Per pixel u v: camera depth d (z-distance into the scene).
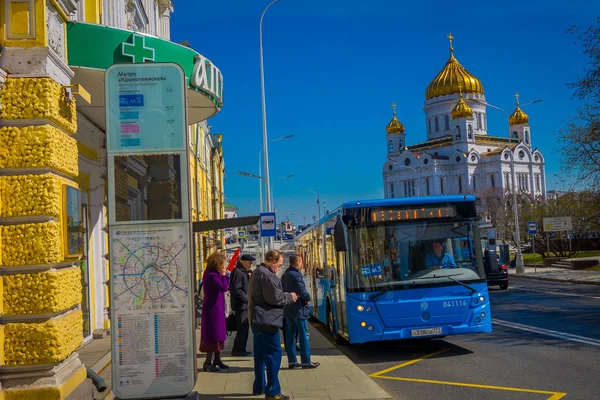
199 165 31.78
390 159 136.50
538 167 128.00
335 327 13.38
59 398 6.20
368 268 11.41
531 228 40.66
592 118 29.97
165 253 6.41
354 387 8.62
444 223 11.62
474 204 11.73
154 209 6.44
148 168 6.49
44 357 6.25
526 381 8.76
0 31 6.55
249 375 9.67
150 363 6.38
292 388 8.62
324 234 14.87
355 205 11.53
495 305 20.78
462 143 125.88
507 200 71.25
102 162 13.16
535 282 33.12
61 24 7.25
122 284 6.37
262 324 7.64
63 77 7.17
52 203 6.40
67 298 6.63
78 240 7.08
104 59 9.30
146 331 6.38
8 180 6.38
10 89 6.45
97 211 12.96
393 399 7.89
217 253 10.20
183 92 6.50
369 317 11.27
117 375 6.35
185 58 10.65
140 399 6.36
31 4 6.60
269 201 33.19
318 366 10.38
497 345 12.19
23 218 6.36
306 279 19.41
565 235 52.75
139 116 6.46
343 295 11.88
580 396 7.74
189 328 6.40
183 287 6.41
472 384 8.79
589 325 14.16
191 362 6.40
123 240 6.39
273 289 7.63
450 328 11.32
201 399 8.06
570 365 9.70
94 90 10.17
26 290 6.29
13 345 6.25
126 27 15.59
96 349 11.20
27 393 6.16
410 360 11.25
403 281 11.38
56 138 6.61
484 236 27.27
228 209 111.44
